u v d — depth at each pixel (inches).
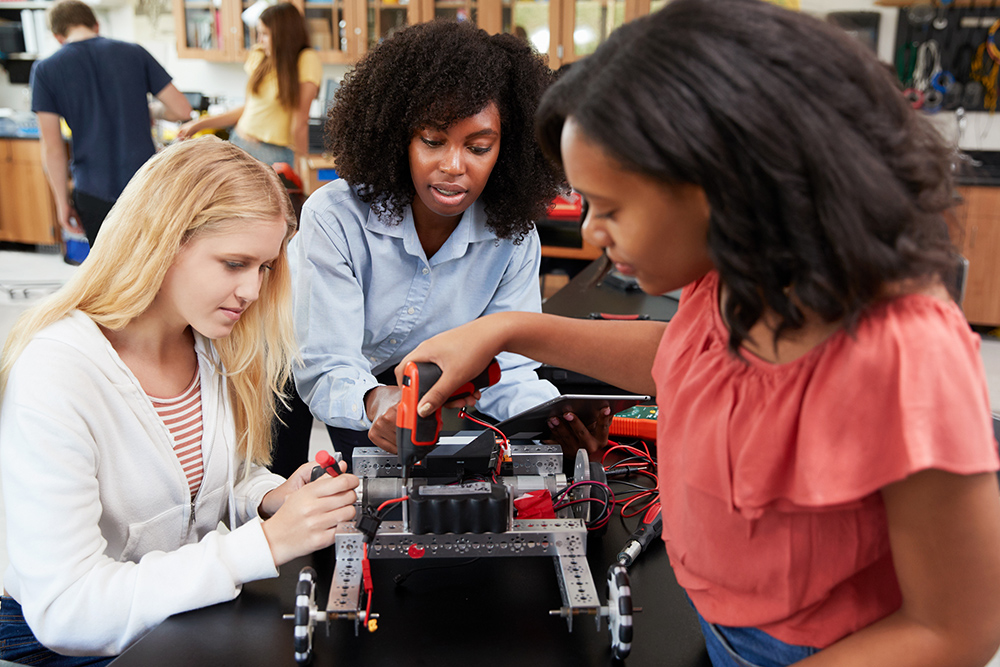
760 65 19.2
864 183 18.5
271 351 46.0
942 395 19.0
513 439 47.0
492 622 32.5
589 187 22.0
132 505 40.0
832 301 19.5
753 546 24.2
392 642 31.0
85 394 36.7
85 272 38.3
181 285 38.0
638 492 44.9
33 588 34.5
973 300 165.2
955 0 174.4
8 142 210.2
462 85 45.2
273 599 34.2
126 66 139.7
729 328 22.4
